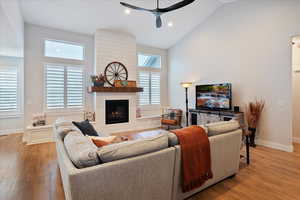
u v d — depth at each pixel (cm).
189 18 503
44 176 248
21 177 245
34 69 439
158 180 162
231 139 236
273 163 294
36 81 442
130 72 545
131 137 425
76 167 127
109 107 511
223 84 445
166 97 683
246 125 418
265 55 384
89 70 513
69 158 144
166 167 167
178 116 562
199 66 544
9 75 507
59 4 376
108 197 131
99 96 491
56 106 468
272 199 195
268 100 382
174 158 175
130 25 495
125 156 143
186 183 181
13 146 383
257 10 395
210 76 510
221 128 229
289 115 351
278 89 366
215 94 467
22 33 396
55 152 346
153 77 648
